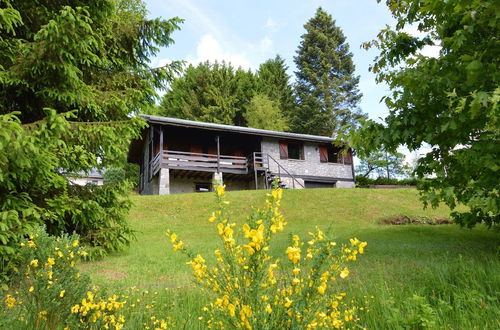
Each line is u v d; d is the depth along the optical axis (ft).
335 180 75.97
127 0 56.24
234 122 118.21
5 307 10.44
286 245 24.79
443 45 14.97
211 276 6.76
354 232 31.99
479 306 9.38
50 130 15.90
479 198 13.41
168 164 59.98
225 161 66.03
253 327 5.60
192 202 48.19
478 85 12.45
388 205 46.24
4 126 13.48
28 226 15.84
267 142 71.87
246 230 5.95
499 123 12.09
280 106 122.11
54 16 18.65
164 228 38.37
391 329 8.82
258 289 5.93
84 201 21.93
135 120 21.25
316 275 6.21
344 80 128.06
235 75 121.39
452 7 12.58
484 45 12.77
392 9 16.33
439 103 13.80
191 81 116.98
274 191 6.71
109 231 23.70
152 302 12.01
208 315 9.85
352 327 8.88
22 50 17.75
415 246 22.25
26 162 14.70
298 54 134.92
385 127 14.56
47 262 10.09
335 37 133.28
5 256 14.61
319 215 43.91
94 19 21.81
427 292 11.17
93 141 19.77
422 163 16.85
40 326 9.32
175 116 111.75
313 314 6.22
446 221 37.01
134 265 21.76
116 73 23.85
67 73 18.26
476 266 12.66
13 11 15.89
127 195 24.34
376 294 10.78
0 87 18.79
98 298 10.35
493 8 10.74
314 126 116.67
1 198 16.44
